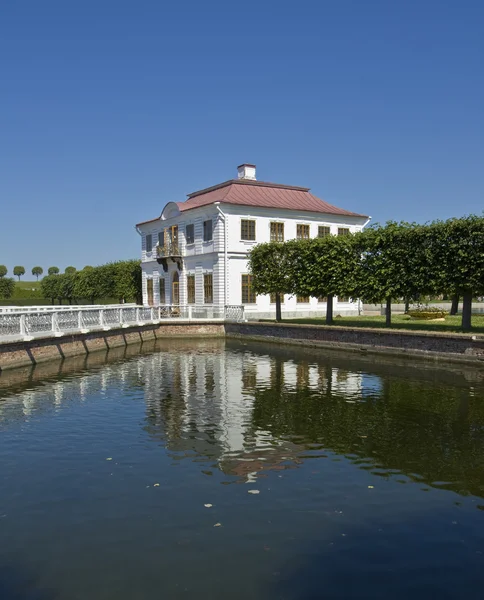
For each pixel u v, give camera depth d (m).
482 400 13.04
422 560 5.64
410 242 23.98
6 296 73.19
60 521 6.54
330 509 6.84
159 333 32.94
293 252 30.59
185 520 6.53
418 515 6.68
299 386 15.23
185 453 9.13
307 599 4.98
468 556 5.72
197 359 21.67
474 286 21.22
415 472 8.16
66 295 62.88
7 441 9.88
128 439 9.98
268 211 37.69
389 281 24.48
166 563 5.57
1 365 17.97
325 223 40.28
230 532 6.22
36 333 19.86
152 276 45.34
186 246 40.16
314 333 26.34
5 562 5.62
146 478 7.93
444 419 11.25
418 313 33.03
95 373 17.91
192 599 4.96
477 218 21.47
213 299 36.97
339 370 18.17
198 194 44.94
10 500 7.17
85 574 5.38
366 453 9.07
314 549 5.84
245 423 11.09
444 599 4.97
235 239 36.44
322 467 8.39
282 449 9.32
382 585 5.19
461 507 6.92
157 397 13.85
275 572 5.40
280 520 6.53
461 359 19.36
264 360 21.20
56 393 14.43
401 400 13.13
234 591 5.08
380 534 6.20
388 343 22.38
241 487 7.57
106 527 6.36
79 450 9.32
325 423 11.03
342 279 27.53
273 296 37.97
